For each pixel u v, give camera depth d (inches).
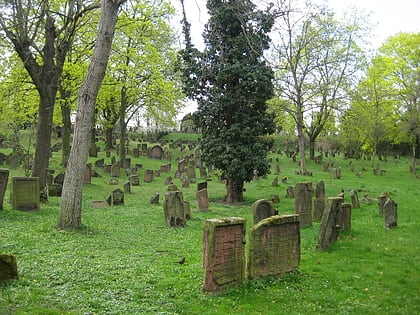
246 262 341.7
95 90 488.4
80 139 482.0
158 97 1278.3
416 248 432.1
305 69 1333.7
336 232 446.9
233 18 797.9
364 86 1689.2
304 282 316.2
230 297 273.4
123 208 703.7
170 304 255.1
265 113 873.5
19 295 248.5
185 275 317.1
